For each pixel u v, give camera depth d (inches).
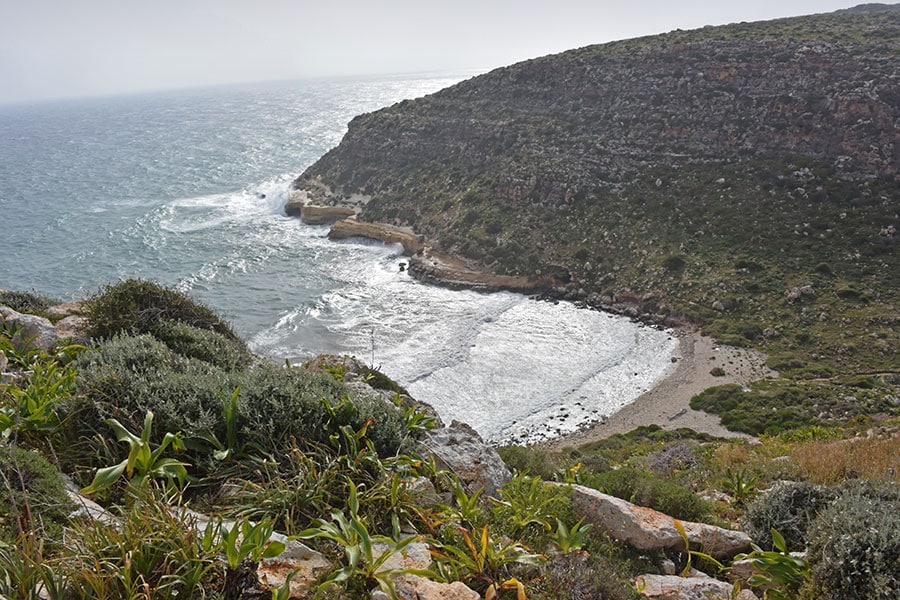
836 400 1544.0
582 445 1459.2
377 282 2738.7
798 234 2372.0
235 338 586.2
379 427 286.4
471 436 340.2
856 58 2632.9
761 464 581.3
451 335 2160.4
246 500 222.5
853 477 470.6
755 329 2031.3
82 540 168.6
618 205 2812.5
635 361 1956.2
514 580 186.7
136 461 217.2
